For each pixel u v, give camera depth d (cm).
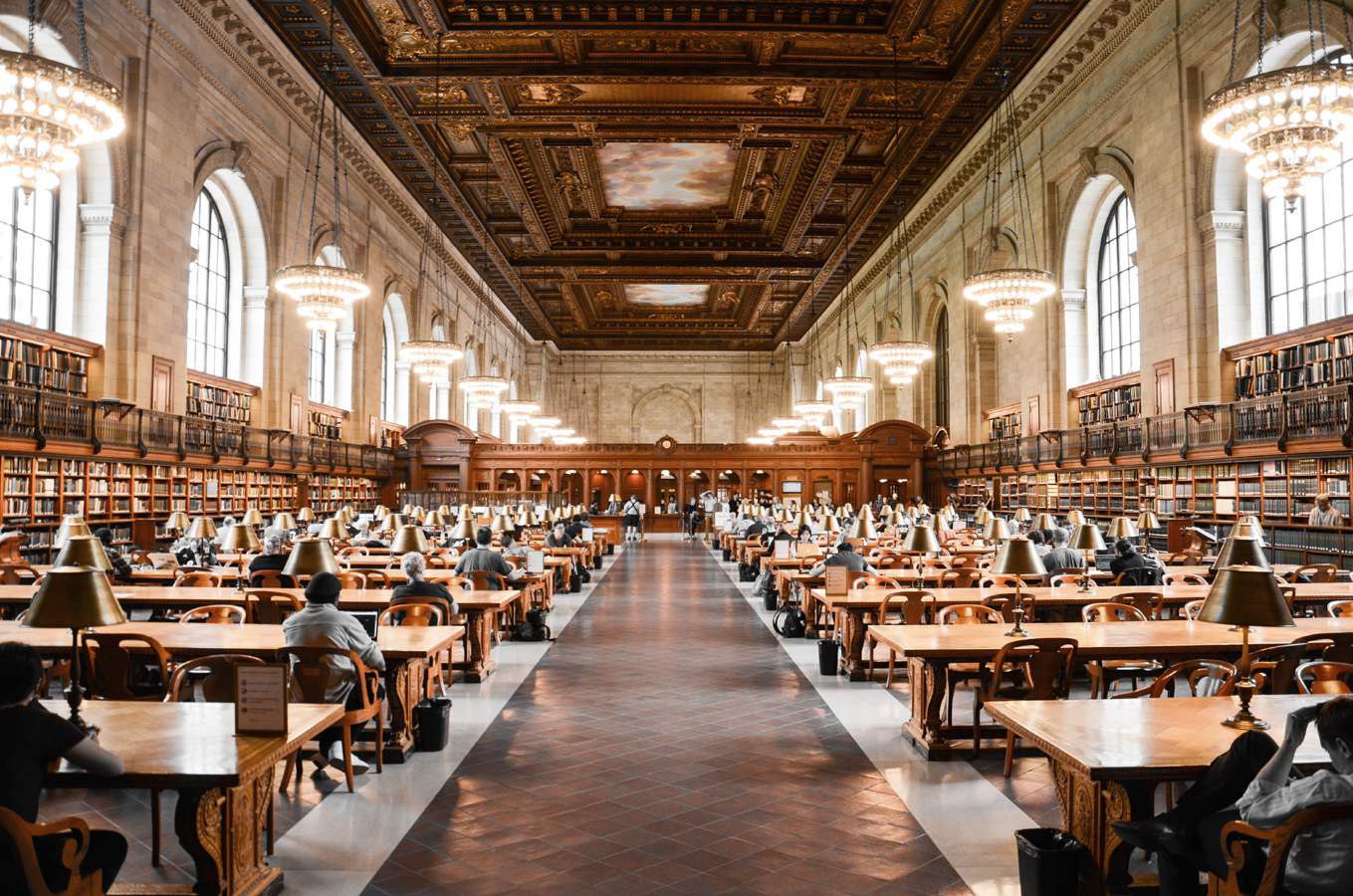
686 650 1009
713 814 483
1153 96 1680
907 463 3328
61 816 478
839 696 776
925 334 3166
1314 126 853
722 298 4184
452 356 2158
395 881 399
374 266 2689
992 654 577
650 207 2750
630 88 1861
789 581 1260
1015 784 533
